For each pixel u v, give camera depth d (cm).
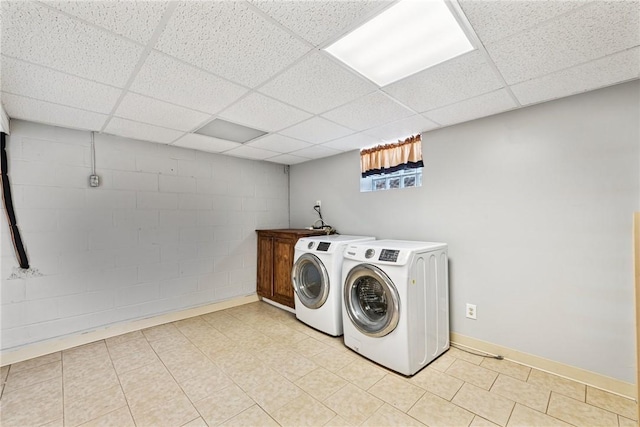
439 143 282
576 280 208
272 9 121
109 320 292
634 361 187
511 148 237
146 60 159
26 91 193
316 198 423
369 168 348
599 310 199
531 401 186
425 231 294
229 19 127
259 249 417
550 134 217
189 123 263
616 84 191
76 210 275
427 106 227
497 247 245
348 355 252
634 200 187
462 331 265
